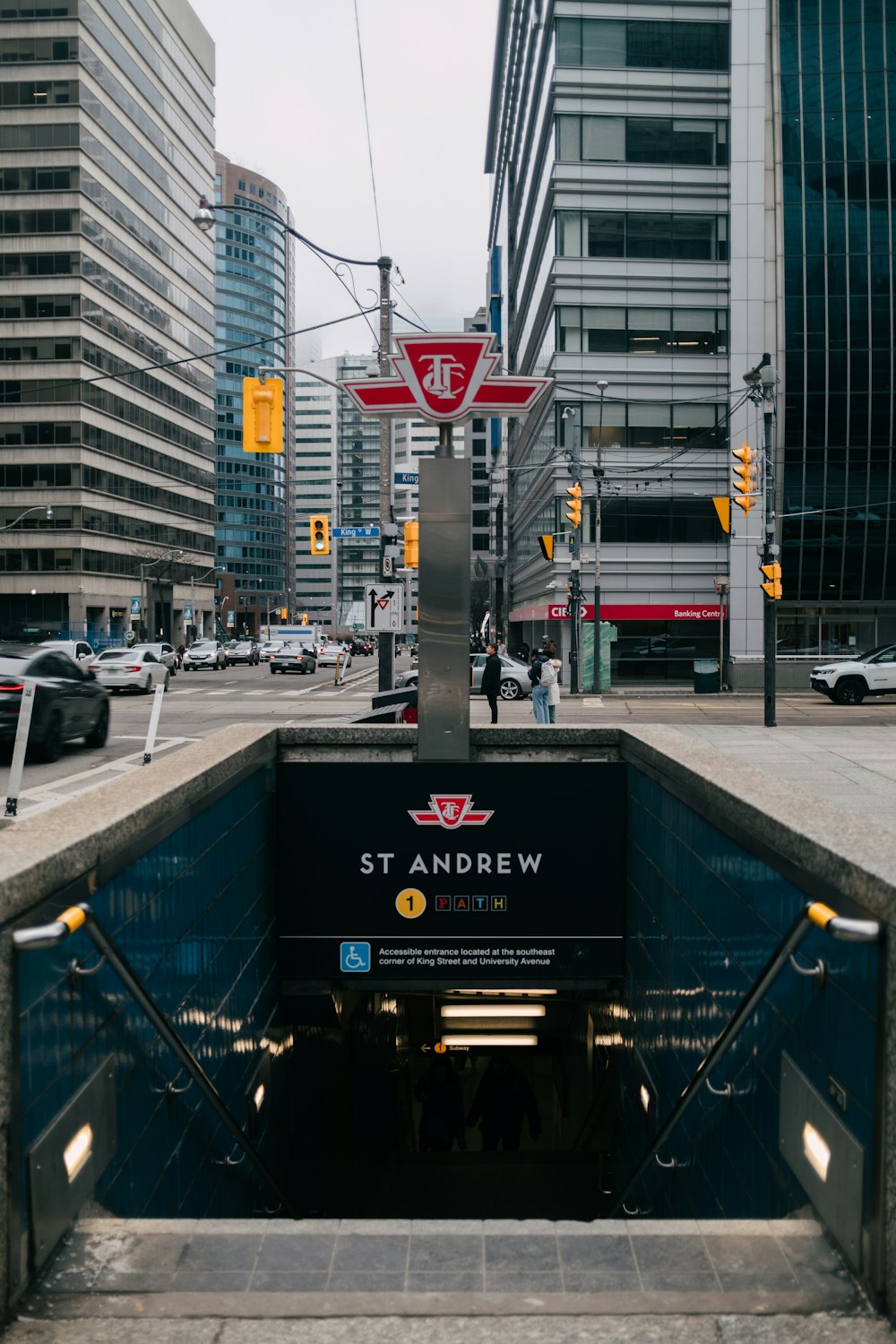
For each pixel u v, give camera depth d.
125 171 77.75
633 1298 2.71
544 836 7.59
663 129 39.78
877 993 2.66
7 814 9.66
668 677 40.84
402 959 7.67
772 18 41.53
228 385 171.62
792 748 15.32
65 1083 3.15
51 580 71.69
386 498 19.25
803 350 41.81
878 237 41.72
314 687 36.00
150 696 31.28
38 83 69.69
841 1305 2.70
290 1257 2.99
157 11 83.44
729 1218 4.50
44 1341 2.52
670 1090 6.03
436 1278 2.87
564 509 40.28
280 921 7.67
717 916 4.88
